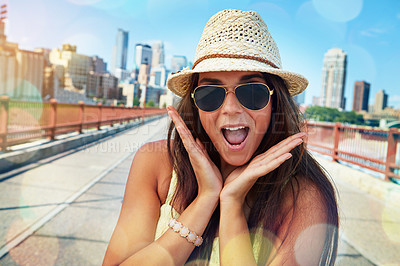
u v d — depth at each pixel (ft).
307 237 2.33
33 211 10.50
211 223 2.80
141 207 2.84
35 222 9.43
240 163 2.75
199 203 2.60
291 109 3.01
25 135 23.98
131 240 2.66
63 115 30.53
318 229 2.36
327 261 2.44
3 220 9.53
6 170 17.57
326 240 2.42
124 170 18.38
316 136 29.43
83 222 9.53
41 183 14.64
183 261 2.44
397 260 7.67
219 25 2.85
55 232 8.68
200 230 2.50
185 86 3.67
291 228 2.42
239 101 2.66
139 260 2.39
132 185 3.02
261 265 2.58
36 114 25.55
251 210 2.85
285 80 3.12
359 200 13.99
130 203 2.89
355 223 10.50
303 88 3.25
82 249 7.62
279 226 2.58
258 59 2.76
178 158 3.02
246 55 2.72
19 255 7.21
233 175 2.77
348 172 18.71
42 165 19.39
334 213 2.55
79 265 6.79
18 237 8.27
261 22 2.92
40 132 26.00
